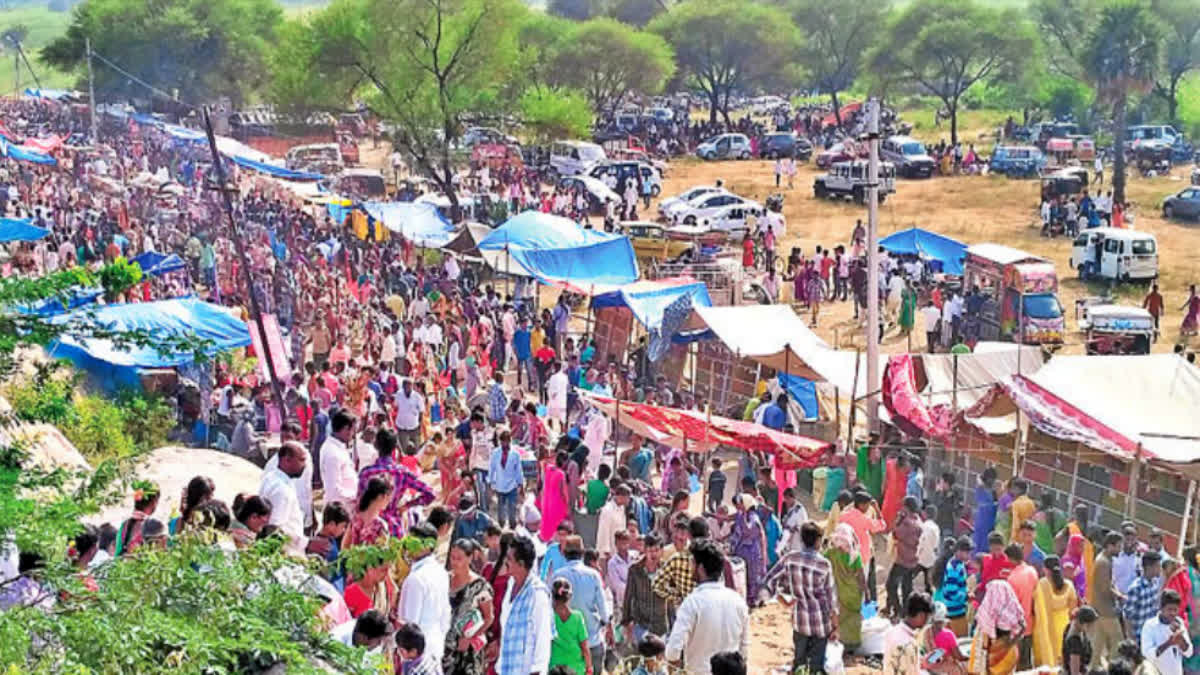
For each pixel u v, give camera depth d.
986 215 60.12
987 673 13.95
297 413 23.33
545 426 23.72
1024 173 70.50
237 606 6.41
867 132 25.03
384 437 12.84
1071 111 93.38
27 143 64.50
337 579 11.09
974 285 39.50
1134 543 15.52
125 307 24.41
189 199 51.12
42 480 6.97
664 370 30.55
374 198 60.84
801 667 12.31
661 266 42.47
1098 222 53.84
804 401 27.55
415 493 12.97
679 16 100.69
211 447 22.47
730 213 54.94
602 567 15.50
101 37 89.75
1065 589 14.48
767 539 17.73
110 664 5.67
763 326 28.09
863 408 26.44
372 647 8.50
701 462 24.22
